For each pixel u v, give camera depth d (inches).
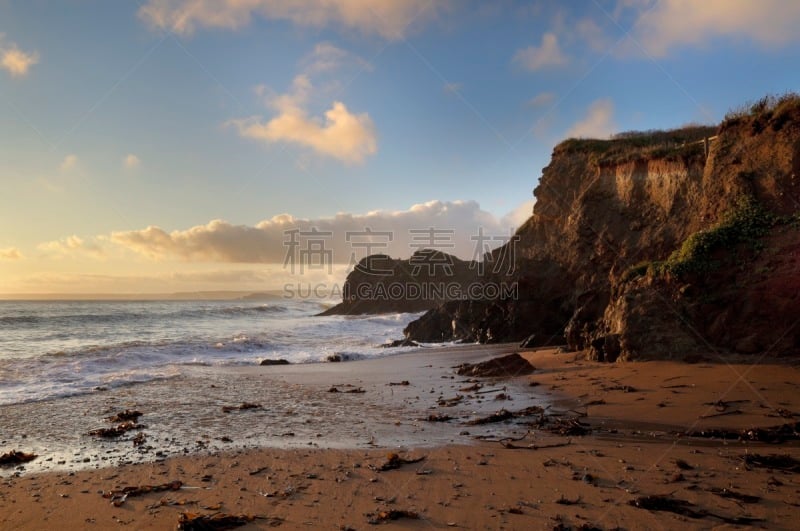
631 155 936.9
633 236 871.1
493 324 1099.3
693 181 818.2
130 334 1196.5
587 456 288.0
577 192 1072.8
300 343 1131.3
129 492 255.8
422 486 253.1
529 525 204.4
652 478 248.4
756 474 247.3
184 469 291.0
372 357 919.0
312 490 253.0
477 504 227.8
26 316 1481.3
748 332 518.0
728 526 195.8
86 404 479.2
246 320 1818.4
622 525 200.4
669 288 587.8
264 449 327.3
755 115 660.7
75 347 890.7
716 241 583.8
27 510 237.1
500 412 405.4
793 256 526.3
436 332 1248.8
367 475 272.8
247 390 555.8
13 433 378.0
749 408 356.8
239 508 233.3
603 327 683.4
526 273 1070.4
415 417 418.6
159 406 470.9
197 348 898.1
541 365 662.5
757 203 601.9
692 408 370.3
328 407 464.1
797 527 192.9
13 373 622.5
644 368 533.0
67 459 315.9
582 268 960.9
